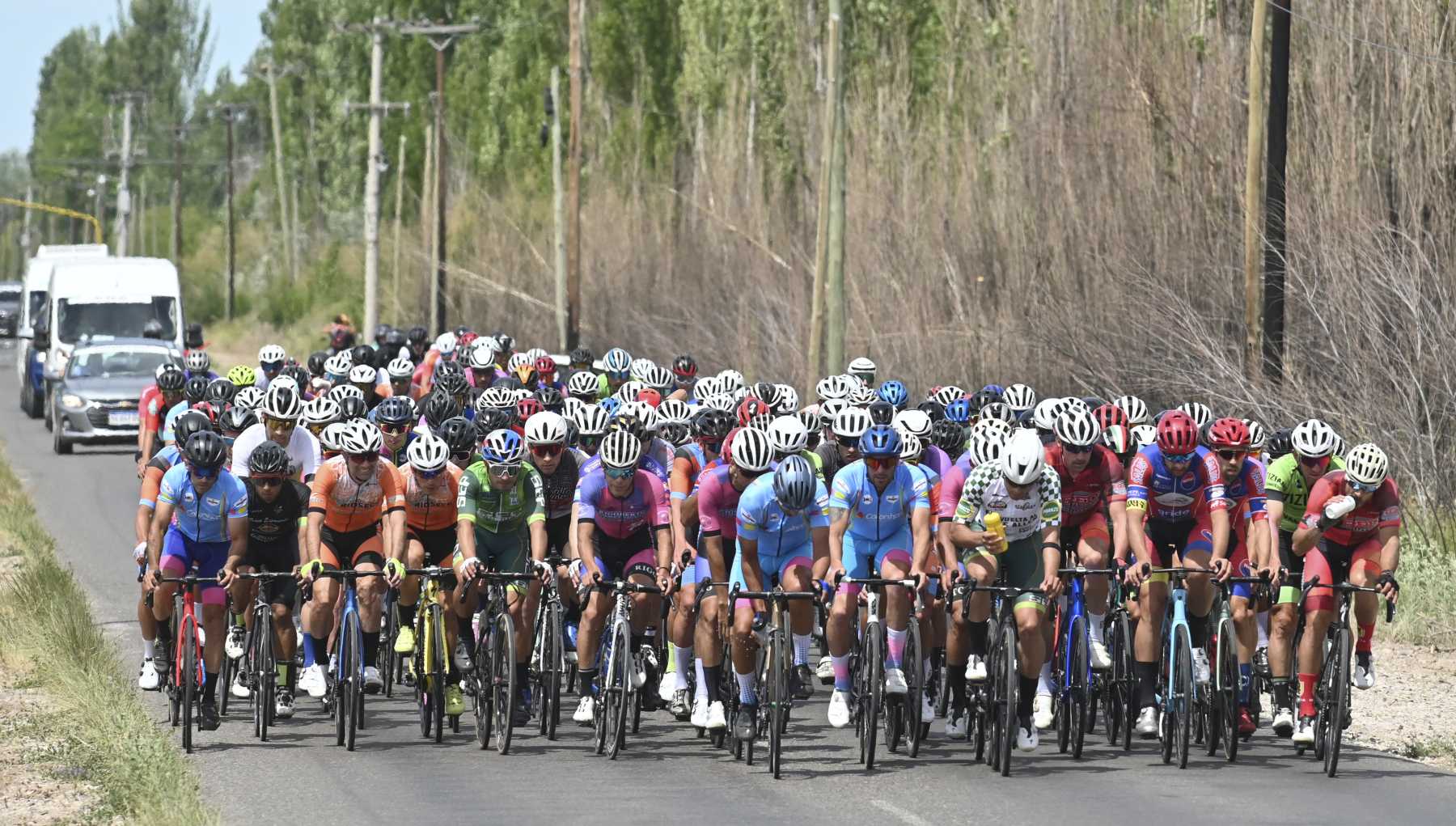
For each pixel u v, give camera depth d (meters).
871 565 34.66
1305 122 76.44
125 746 33.16
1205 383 70.62
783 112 121.62
